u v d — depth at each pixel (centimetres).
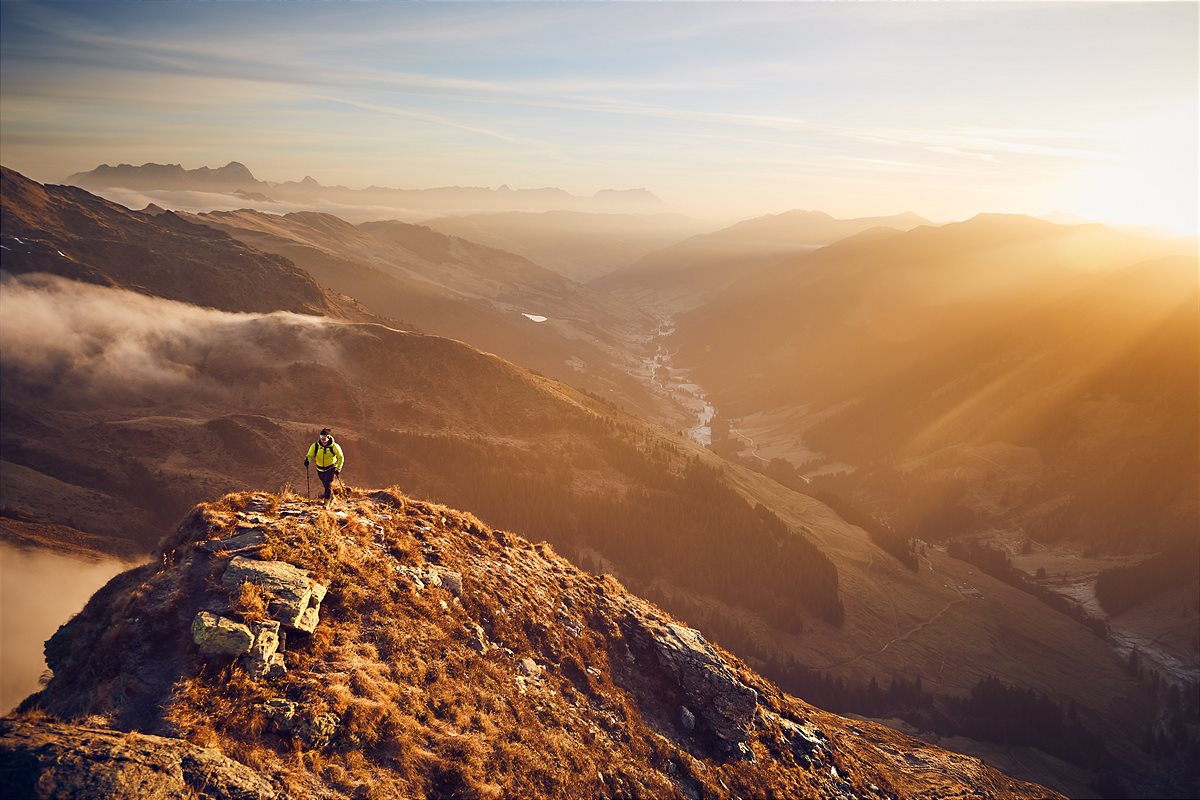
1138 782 14300
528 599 3022
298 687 1841
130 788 1312
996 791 4894
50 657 2075
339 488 3058
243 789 1462
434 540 2970
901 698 15100
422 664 2202
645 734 2764
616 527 18275
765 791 2933
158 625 1852
